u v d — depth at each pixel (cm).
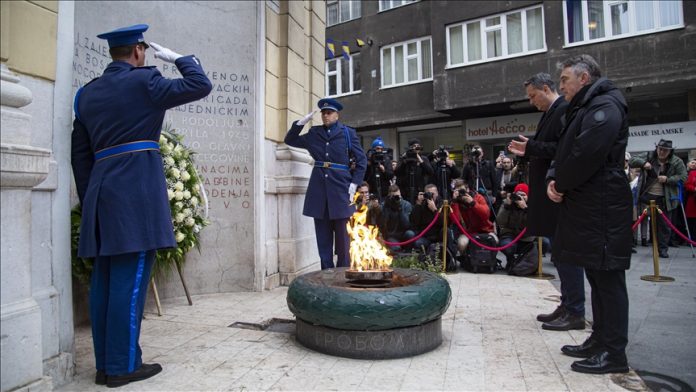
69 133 280
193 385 271
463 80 1473
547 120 390
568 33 1316
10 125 230
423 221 716
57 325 268
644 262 732
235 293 533
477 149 898
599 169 279
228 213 544
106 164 271
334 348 323
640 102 1343
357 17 1798
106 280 282
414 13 1647
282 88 604
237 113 550
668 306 454
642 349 334
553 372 288
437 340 340
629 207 280
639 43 1212
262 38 560
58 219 272
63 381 270
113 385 268
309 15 689
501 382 274
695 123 1240
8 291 229
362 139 1873
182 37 534
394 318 310
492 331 377
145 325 401
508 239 667
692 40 1151
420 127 1728
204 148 533
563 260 294
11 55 243
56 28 271
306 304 327
